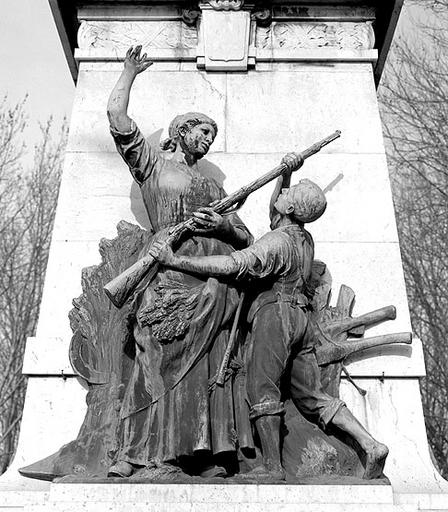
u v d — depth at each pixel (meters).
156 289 4.96
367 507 4.43
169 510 4.41
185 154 5.70
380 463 4.72
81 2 6.71
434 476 5.12
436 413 13.43
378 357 5.47
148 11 6.69
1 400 13.70
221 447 4.64
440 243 13.88
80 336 5.33
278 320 4.96
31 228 15.20
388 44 7.02
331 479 4.67
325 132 6.26
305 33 6.64
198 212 5.20
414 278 13.68
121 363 5.14
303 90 6.41
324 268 5.70
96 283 5.44
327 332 5.38
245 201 5.90
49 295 5.68
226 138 6.21
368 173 6.09
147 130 6.24
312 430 5.00
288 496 4.51
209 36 6.53
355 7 6.71
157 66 6.49
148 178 5.48
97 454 4.92
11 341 14.08
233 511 4.39
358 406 5.35
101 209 5.97
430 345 13.66
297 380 5.03
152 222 5.48
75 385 5.40
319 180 6.07
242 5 6.61
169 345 4.83
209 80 6.44
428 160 14.13
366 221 5.93
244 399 4.88
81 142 6.20
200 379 4.77
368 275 5.77
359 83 6.45
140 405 4.79
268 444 4.74
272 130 6.25
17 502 4.86
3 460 13.30
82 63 6.54
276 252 5.07
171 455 4.57
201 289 4.95
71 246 5.84
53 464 4.91
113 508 4.41
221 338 4.95
